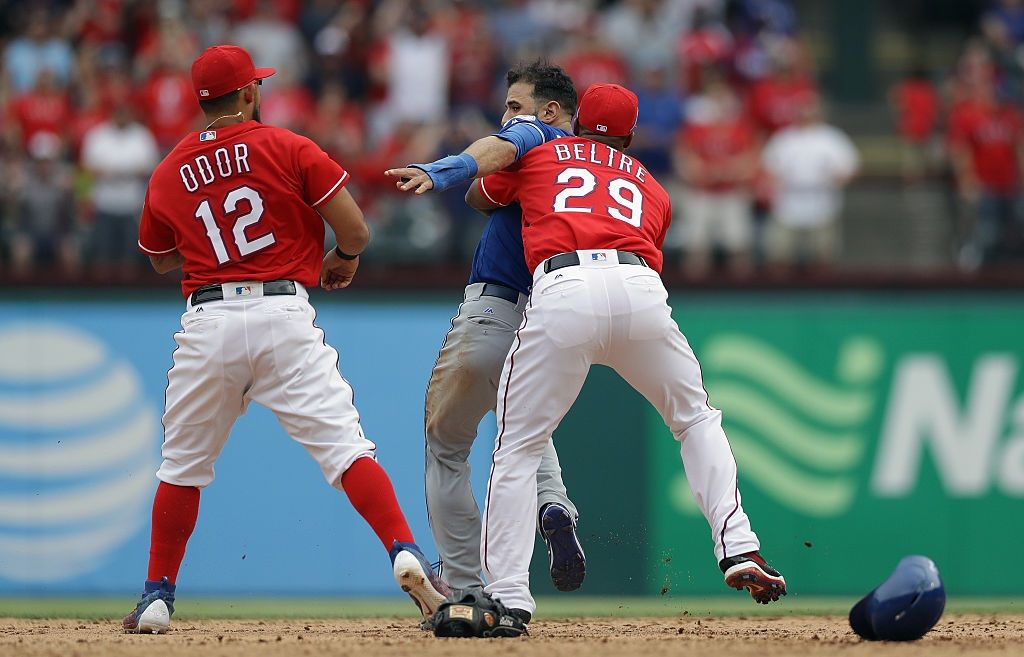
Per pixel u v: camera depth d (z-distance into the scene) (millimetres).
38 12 47000
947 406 38000
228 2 50031
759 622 26000
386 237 41062
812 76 57719
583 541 36875
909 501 37719
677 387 19812
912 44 64000
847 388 38031
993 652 18031
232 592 36219
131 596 36938
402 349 37750
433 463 21828
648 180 20844
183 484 20844
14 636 21328
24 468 37438
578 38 48406
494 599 19562
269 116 45531
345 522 36469
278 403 20031
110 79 45875
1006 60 49500
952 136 45281
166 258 21406
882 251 43812
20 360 37750
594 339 19172
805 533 37469
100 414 37688
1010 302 38375
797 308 38281
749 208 42562
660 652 17781
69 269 38938
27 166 41344
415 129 43375
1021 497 37688
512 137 20266
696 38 49156
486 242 21594
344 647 18406
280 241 20109
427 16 47906
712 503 19719
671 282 38844
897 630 19312
